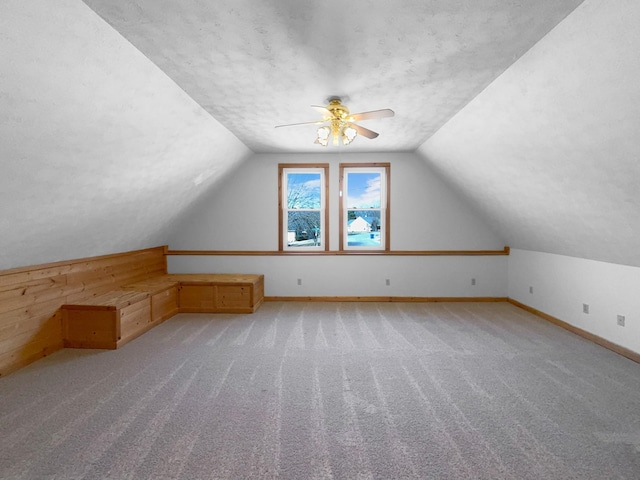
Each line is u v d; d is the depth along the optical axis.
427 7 1.98
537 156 3.28
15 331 3.17
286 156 5.82
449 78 2.91
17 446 2.06
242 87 3.08
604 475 1.84
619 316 3.58
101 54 2.21
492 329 4.36
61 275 3.69
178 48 2.41
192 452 2.02
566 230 3.91
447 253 5.82
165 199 4.54
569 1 1.90
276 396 2.68
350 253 5.83
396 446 2.08
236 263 5.87
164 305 4.73
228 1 1.92
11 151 2.22
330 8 1.99
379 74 2.84
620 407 2.51
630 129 2.27
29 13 1.71
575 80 2.33
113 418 2.37
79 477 1.81
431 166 5.69
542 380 2.95
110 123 2.73
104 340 3.68
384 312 5.17
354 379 2.98
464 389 2.79
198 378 2.99
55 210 2.98
